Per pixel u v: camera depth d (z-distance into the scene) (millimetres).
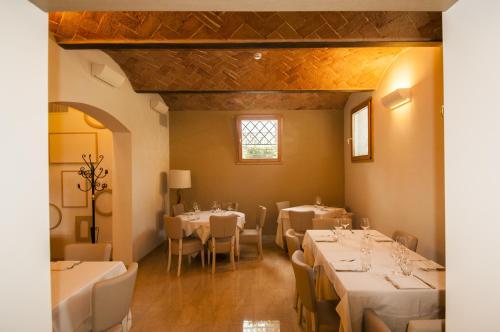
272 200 6605
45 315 1104
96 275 2324
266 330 2850
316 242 3178
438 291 1930
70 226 5371
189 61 4305
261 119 6578
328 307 2355
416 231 3641
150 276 4324
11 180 983
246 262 4961
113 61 4223
